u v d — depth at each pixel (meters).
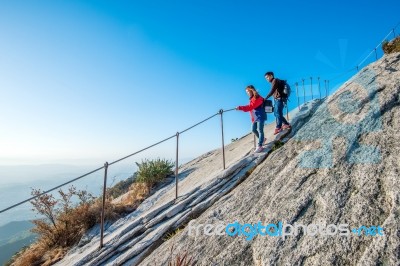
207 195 7.51
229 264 4.31
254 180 6.43
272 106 8.63
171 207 7.74
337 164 5.11
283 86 9.02
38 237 10.07
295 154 6.39
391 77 6.81
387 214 3.74
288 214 4.57
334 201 4.34
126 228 7.71
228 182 7.72
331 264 3.49
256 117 8.64
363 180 4.45
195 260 4.77
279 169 6.18
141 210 9.84
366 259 3.32
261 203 5.32
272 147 8.59
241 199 5.91
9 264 10.38
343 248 3.61
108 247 7.22
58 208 10.14
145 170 12.09
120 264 6.30
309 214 4.38
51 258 8.91
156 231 6.76
